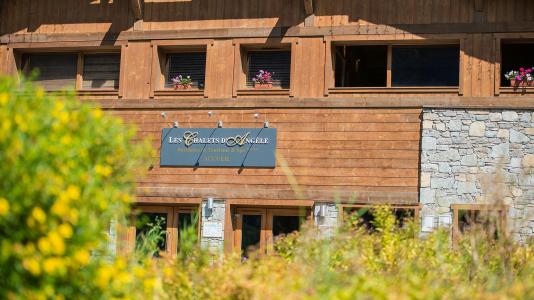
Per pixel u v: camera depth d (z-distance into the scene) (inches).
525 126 746.8
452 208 746.8
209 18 821.9
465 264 457.4
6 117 280.5
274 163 786.8
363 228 490.6
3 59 858.8
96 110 317.4
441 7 772.6
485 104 754.8
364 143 774.5
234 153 797.9
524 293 342.6
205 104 810.8
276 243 515.2
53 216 276.8
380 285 325.4
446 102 762.2
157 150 814.5
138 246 452.1
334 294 309.4
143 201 807.7
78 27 849.5
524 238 727.1
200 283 386.9
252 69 822.5
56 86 860.0
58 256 277.4
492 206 519.2
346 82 810.8
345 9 792.9
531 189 736.3
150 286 314.3
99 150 313.1
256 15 811.4
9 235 275.1
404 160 763.4
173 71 842.8
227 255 430.9
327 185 773.9
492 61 759.1
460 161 753.6
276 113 795.4
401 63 791.1
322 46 792.9
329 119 783.7
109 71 852.6
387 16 781.9
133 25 837.8
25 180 271.1
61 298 282.0
